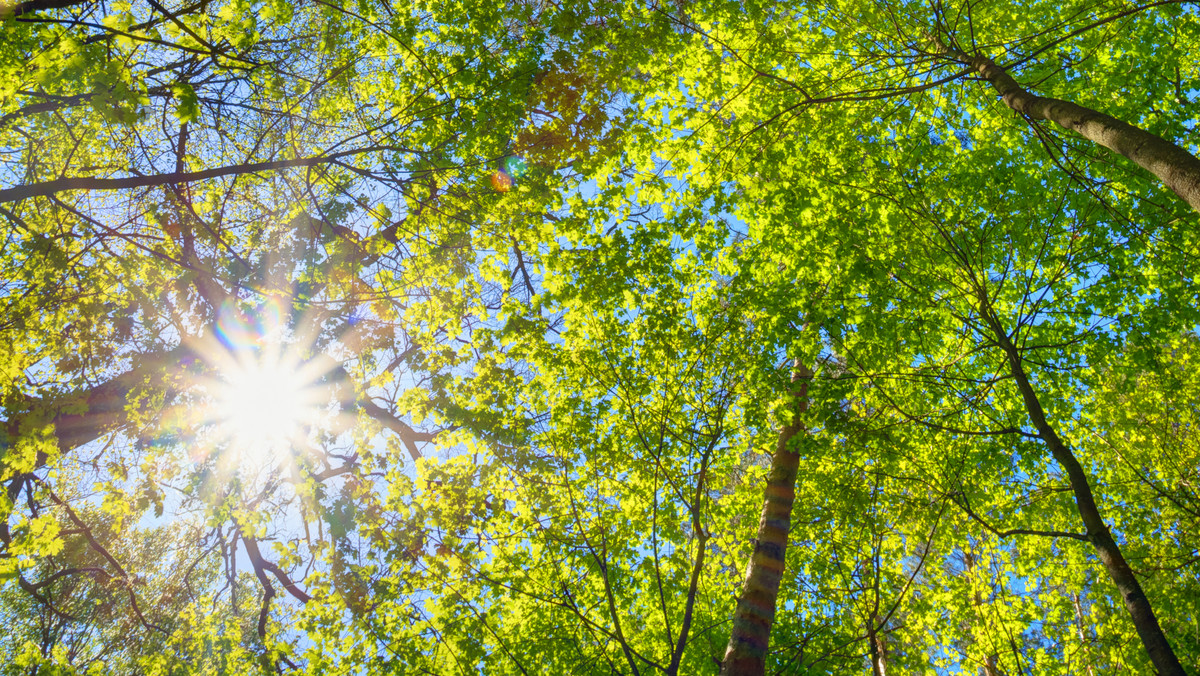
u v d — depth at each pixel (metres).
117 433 6.71
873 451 7.92
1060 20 7.86
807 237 8.60
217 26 6.14
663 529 8.34
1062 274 8.21
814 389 7.57
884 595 9.00
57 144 7.07
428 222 7.62
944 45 6.94
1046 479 9.66
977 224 8.27
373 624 7.59
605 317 8.67
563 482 8.05
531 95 6.59
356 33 7.08
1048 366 8.20
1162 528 9.61
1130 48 8.04
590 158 7.37
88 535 7.75
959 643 10.60
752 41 8.30
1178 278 7.99
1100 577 9.83
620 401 8.27
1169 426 10.05
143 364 6.39
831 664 8.63
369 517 7.26
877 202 8.41
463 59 6.64
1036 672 9.91
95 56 4.79
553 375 8.62
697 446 8.07
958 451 8.56
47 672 6.99
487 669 7.95
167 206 6.98
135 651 9.92
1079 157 7.87
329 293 7.40
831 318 7.80
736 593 9.50
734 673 7.14
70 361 6.55
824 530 9.49
